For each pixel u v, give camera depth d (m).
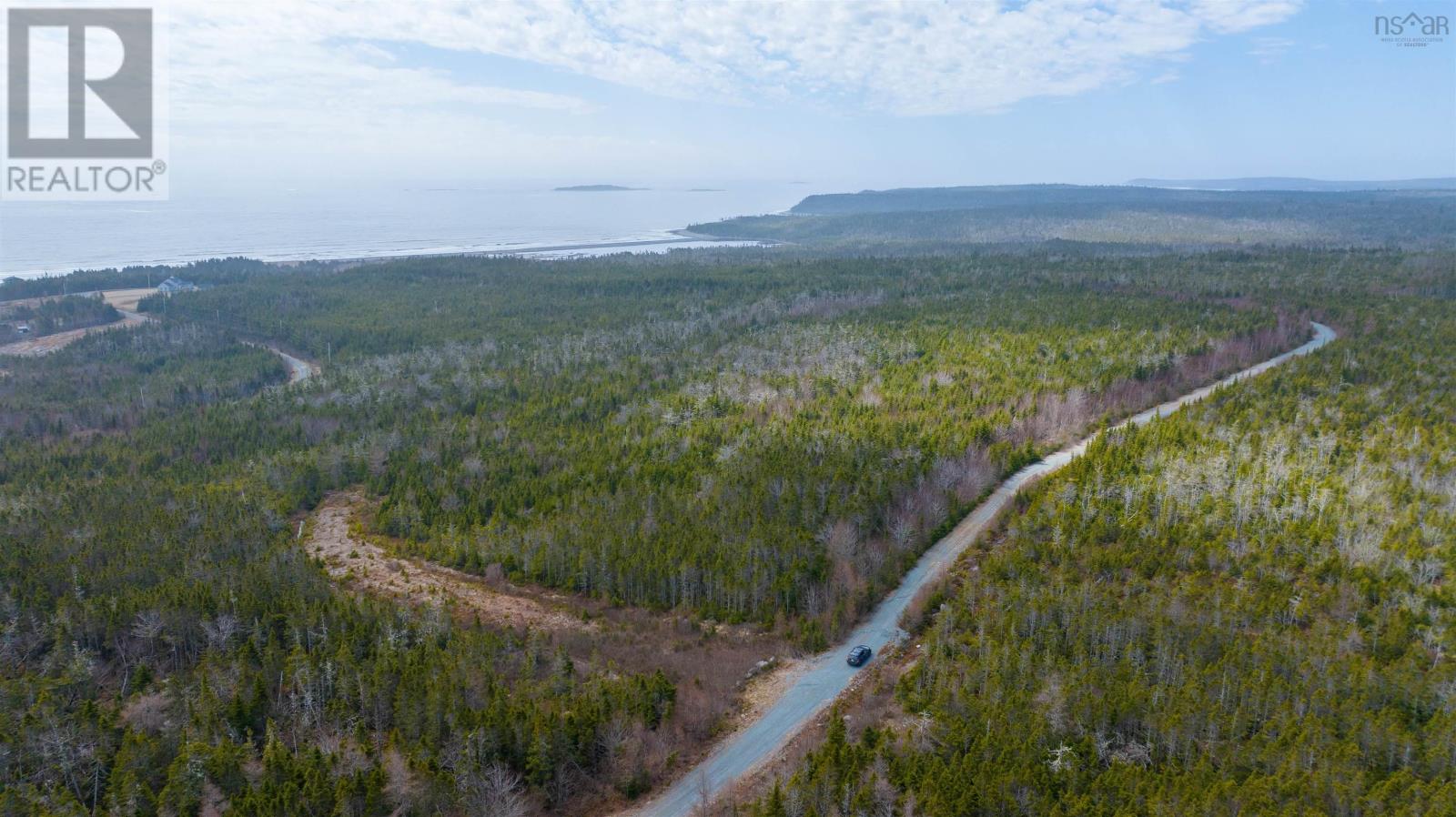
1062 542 101.44
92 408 183.12
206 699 75.44
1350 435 126.31
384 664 80.19
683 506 117.06
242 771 68.69
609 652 90.06
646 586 102.88
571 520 115.38
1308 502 103.81
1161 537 100.12
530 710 76.12
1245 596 87.06
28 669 85.88
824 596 97.81
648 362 198.25
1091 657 79.62
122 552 107.25
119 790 66.31
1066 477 117.44
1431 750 64.12
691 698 81.38
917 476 120.06
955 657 83.00
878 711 78.12
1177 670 76.75
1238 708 70.56
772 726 78.25
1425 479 110.06
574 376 191.88
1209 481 110.38
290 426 165.50
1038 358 177.75
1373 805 59.62
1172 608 84.81
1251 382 154.00
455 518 124.50
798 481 119.25
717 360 196.75
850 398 160.12
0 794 65.38
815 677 85.50
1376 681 72.81
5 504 126.62
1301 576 92.75
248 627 90.00
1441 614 82.69
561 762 71.12
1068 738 69.44
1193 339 188.25
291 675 81.06
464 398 178.62
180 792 65.31
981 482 123.94
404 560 116.25
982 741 67.56
